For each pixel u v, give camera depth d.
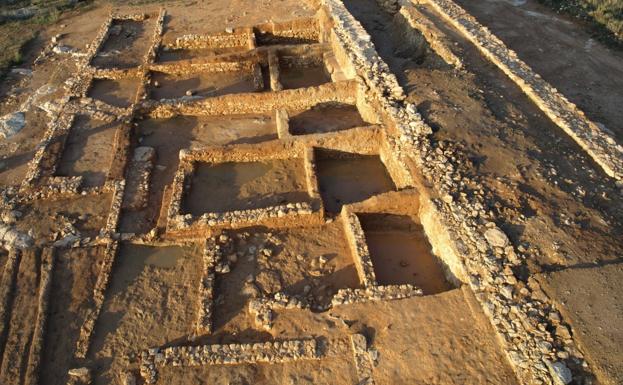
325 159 11.80
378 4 18.67
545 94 11.74
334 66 14.42
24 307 8.56
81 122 12.89
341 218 9.95
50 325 8.32
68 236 9.81
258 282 8.84
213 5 18.77
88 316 8.41
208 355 7.59
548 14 18.50
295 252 9.37
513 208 8.85
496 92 11.98
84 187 10.95
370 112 12.11
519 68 12.67
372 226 9.91
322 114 13.22
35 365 7.71
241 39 16.61
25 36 17.16
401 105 11.72
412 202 9.54
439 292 8.76
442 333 7.36
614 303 7.13
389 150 10.98
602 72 15.26
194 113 13.22
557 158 10.02
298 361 7.44
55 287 8.91
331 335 7.64
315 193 10.21
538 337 6.96
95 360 7.84
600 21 17.27
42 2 19.86
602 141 10.39
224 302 8.54
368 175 11.49
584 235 8.29
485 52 13.40
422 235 9.81
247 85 14.58
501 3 19.38
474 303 7.62
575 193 9.16
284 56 15.11
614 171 9.66
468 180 9.48
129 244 9.73
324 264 9.12
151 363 7.59
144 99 13.41
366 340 7.42
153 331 8.20
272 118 13.12
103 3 19.77
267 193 10.77
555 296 7.34
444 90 11.92
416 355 7.16
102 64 15.45
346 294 8.09
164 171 11.52
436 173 9.72
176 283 8.98
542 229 8.44
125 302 8.67
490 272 7.85
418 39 15.02
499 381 6.74
